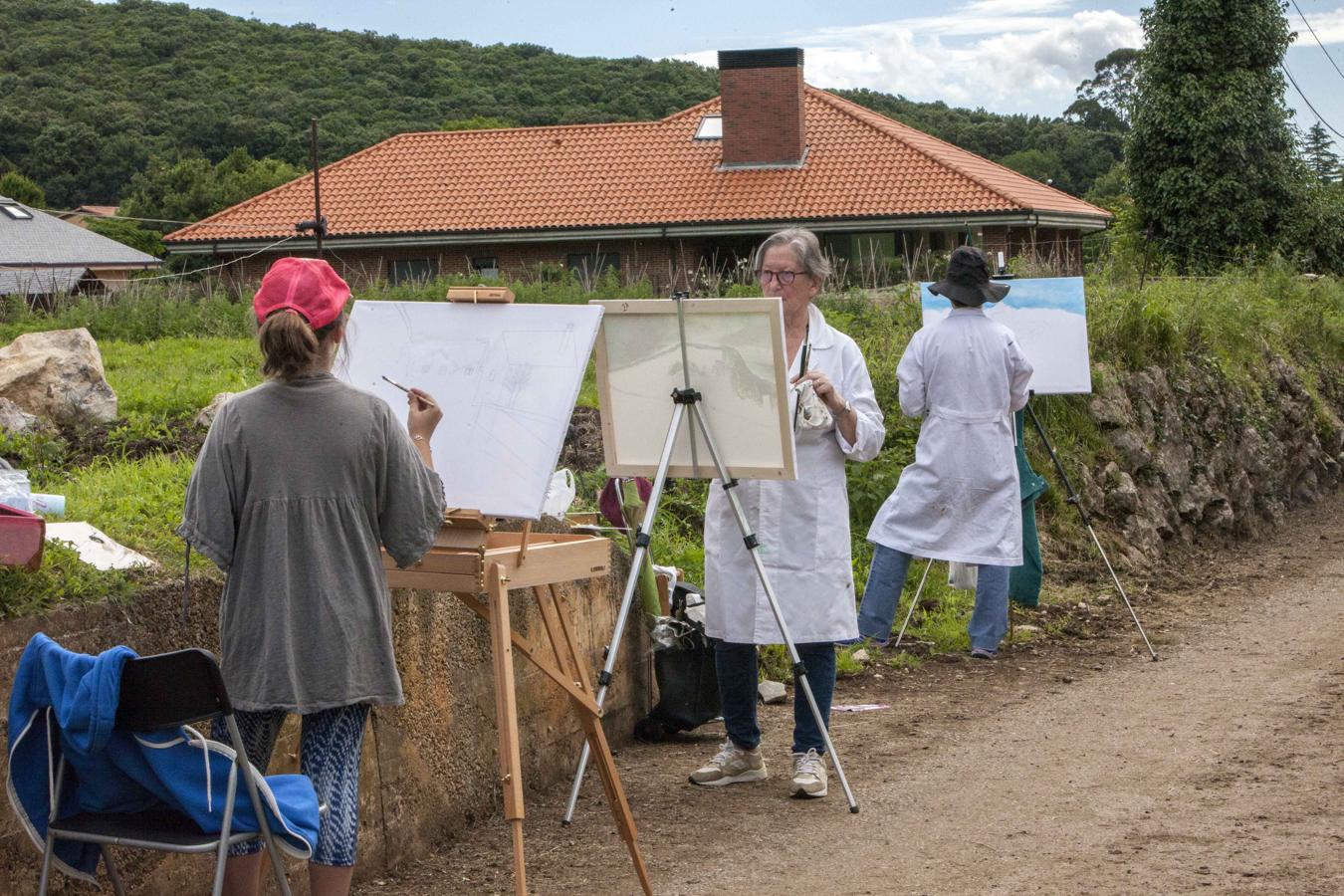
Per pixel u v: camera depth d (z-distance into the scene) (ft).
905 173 104.88
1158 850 14.99
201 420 27.53
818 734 17.98
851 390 17.92
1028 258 54.19
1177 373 41.55
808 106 114.93
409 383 14.25
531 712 18.31
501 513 13.33
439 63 202.39
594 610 20.07
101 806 10.46
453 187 111.34
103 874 11.98
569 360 13.87
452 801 16.43
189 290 73.31
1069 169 238.89
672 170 109.81
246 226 108.99
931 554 24.93
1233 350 47.11
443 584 13.26
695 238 105.29
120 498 16.89
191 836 10.09
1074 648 27.45
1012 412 25.14
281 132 192.34
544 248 107.14
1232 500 41.27
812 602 17.79
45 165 207.72
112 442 25.32
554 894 14.60
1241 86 104.32
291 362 11.25
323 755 11.23
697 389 17.17
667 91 198.49
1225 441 42.16
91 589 12.42
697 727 21.59
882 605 24.93
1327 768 17.99
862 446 17.81
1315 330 56.70
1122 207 120.26
